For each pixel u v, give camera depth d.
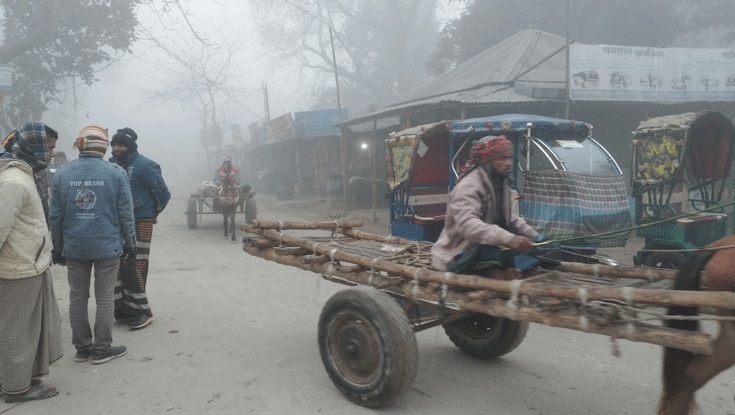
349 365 3.84
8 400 3.80
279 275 8.17
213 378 4.25
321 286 7.46
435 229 7.60
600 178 6.34
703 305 2.55
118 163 5.59
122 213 4.62
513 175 7.30
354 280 4.05
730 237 2.98
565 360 4.68
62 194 4.38
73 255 4.37
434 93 18.28
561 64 16.53
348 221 5.55
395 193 8.04
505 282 3.23
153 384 4.14
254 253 4.93
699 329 2.84
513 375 4.33
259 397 3.90
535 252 4.05
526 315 3.12
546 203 6.12
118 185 4.58
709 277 2.84
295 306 6.42
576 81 12.97
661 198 7.24
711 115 7.15
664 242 7.02
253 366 4.50
